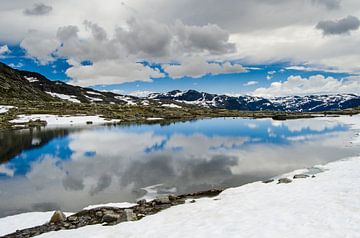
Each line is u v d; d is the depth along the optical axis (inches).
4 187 1245.1
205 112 7490.2
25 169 1583.4
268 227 572.1
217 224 617.0
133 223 682.2
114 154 1980.8
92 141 2667.3
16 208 989.8
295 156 1673.2
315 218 599.8
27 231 722.8
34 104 7386.8
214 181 1218.0
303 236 519.5
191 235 568.1
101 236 610.5
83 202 1027.3
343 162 1358.3
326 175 1045.8
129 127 4160.9
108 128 4018.2
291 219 605.3
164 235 582.9
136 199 1025.5
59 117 5546.3
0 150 2220.7
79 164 1681.8
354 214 607.5
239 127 3848.4
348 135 2581.2
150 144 2426.2
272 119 5447.8
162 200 893.8
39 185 1263.5
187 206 797.2
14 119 4960.6
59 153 2063.2
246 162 1569.9
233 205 757.3
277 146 2122.3
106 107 7377.0
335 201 705.0
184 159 1729.8
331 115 5895.7
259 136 2795.3
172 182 1229.1
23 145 2456.9
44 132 3494.1
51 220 784.3
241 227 585.6
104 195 1093.1
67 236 638.5
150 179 1290.6
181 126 4234.7
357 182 882.8
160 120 5639.8
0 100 7652.6
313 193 800.3
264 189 911.0
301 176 1067.3
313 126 3668.8
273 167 1419.8
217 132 3280.0
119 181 1279.5
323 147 1966.0
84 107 7229.3
